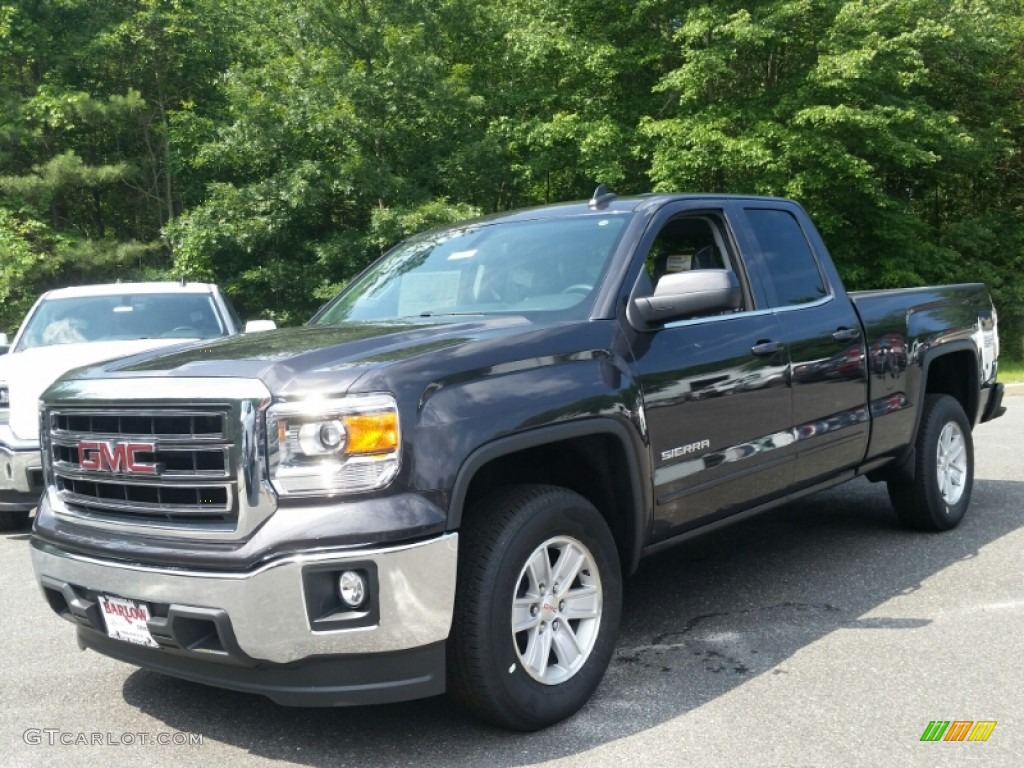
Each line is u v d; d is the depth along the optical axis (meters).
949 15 20.19
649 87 21.05
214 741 3.54
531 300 4.22
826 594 5.01
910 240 21.53
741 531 6.43
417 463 3.11
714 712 3.60
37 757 3.45
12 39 21.48
